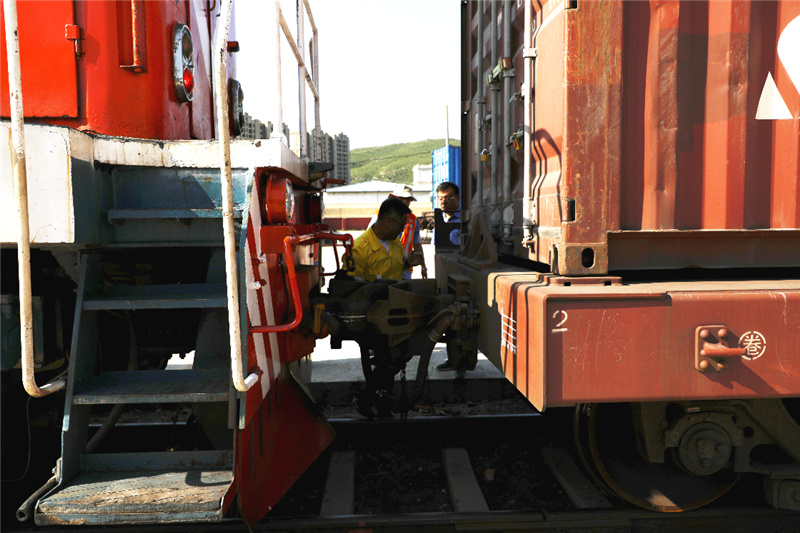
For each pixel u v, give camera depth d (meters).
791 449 2.40
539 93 2.55
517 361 2.23
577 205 2.16
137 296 2.27
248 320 2.10
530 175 2.73
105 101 2.45
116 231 2.27
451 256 4.23
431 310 3.21
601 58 2.14
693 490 2.66
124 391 2.12
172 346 3.07
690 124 2.24
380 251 4.06
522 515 2.57
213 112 3.54
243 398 2.03
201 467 2.20
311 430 3.14
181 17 2.91
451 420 3.61
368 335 3.23
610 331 1.96
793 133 2.27
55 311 2.46
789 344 2.01
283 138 2.51
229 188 1.83
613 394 1.96
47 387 1.97
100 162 2.13
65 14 2.40
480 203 3.80
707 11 2.21
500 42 3.40
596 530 2.55
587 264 2.22
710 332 1.98
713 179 2.26
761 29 2.23
